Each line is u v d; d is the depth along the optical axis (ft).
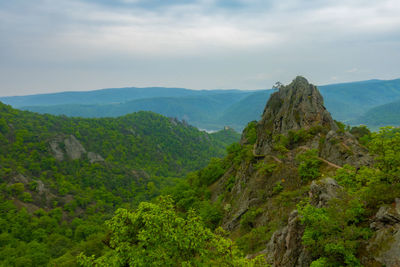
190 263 52.11
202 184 279.28
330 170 111.55
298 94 203.72
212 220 176.04
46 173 587.68
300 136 165.89
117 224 55.77
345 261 46.21
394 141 70.69
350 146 125.80
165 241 54.08
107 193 576.61
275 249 70.74
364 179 76.07
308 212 58.18
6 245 307.99
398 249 41.88
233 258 55.42
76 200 492.54
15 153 610.24
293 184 121.60
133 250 51.78
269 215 114.62
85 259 53.16
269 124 224.94
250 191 147.13
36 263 267.80
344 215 54.80
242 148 274.57
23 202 427.74
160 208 57.98
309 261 54.08
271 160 155.43
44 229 368.48
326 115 189.67
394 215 46.80
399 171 61.72
